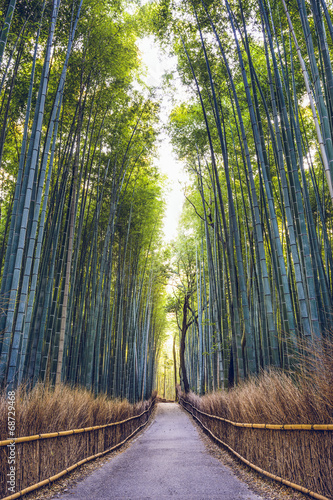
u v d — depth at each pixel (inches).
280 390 126.6
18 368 161.3
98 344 286.0
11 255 161.8
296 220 190.9
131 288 421.4
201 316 517.0
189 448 235.0
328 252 210.8
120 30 262.2
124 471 160.6
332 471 89.7
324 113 130.2
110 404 245.4
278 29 231.8
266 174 195.5
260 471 134.8
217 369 362.0
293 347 161.5
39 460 120.2
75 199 235.8
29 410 118.2
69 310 250.5
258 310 272.7
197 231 470.3
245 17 236.1
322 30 133.6
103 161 320.2
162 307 745.6
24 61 220.8
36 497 112.8
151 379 718.5
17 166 276.8
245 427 160.1
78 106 236.8
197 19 237.1
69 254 213.2
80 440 162.4
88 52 247.3
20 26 196.2
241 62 198.5
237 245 211.8
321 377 99.3
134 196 370.0
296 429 107.0
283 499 105.3
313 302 146.6
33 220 165.2
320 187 284.4
